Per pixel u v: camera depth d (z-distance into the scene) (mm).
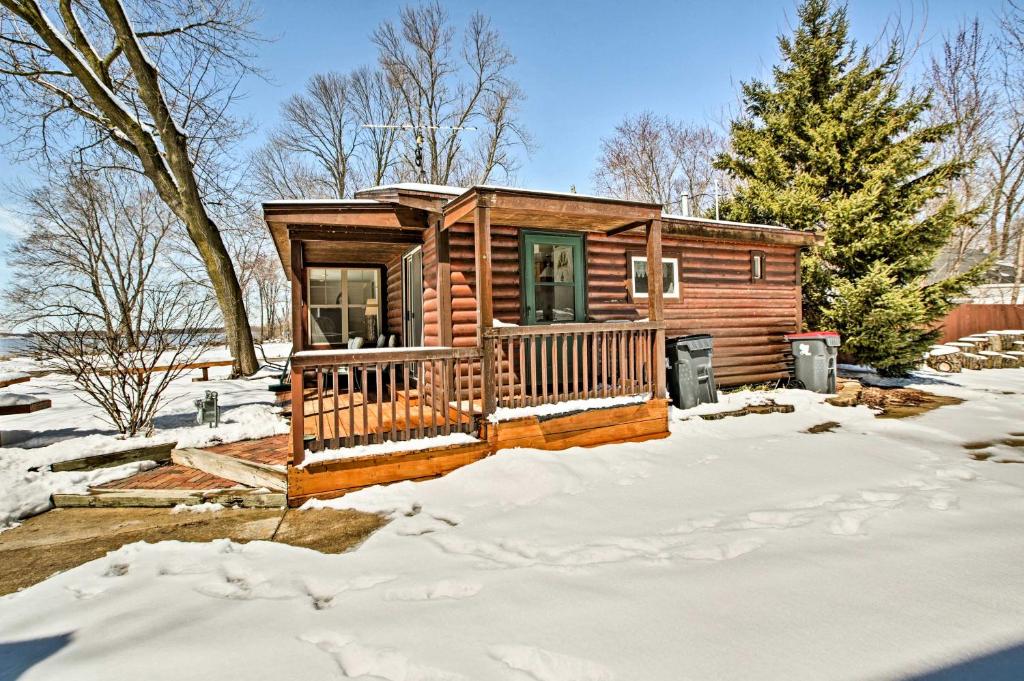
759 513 3287
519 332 4711
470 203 4703
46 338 5195
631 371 5293
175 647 1929
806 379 8117
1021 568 2434
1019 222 19422
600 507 3514
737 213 12836
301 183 28625
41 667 1832
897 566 2467
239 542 3143
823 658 1759
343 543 3098
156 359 5527
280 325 33719
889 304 8977
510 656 1824
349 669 1796
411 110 27750
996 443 5258
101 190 20000
